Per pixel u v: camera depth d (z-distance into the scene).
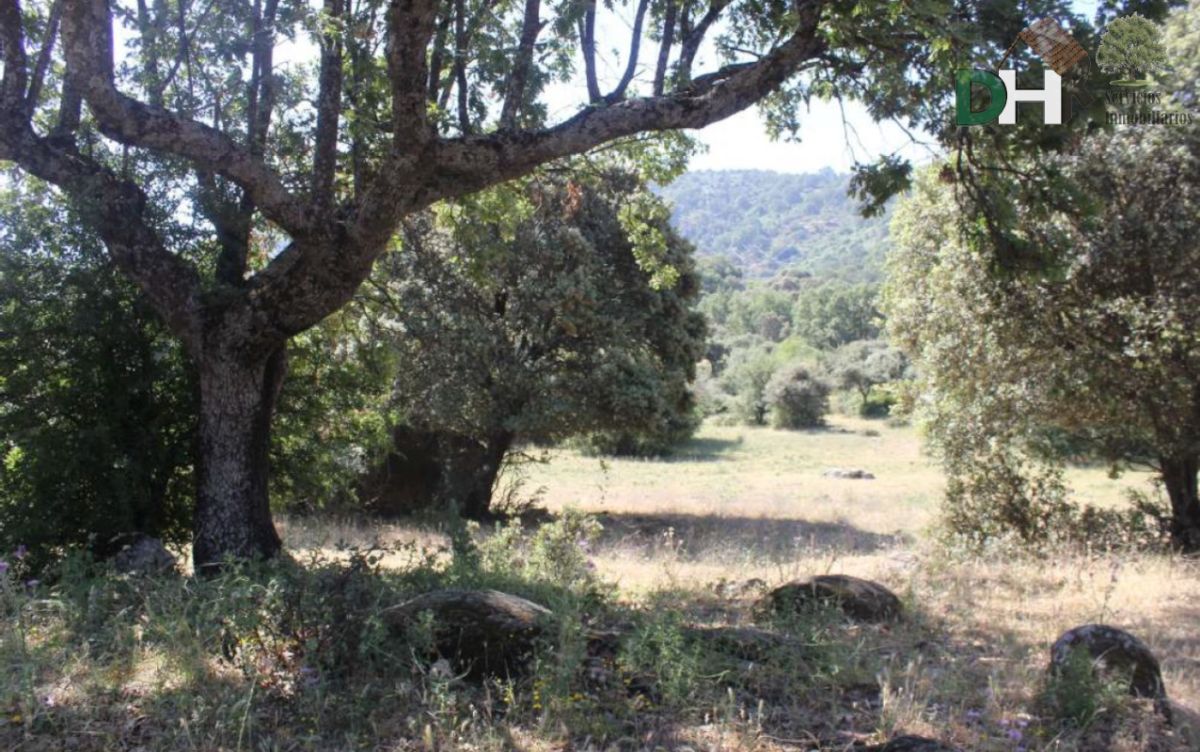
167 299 7.41
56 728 4.23
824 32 7.20
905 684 4.95
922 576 9.30
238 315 7.36
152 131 6.63
